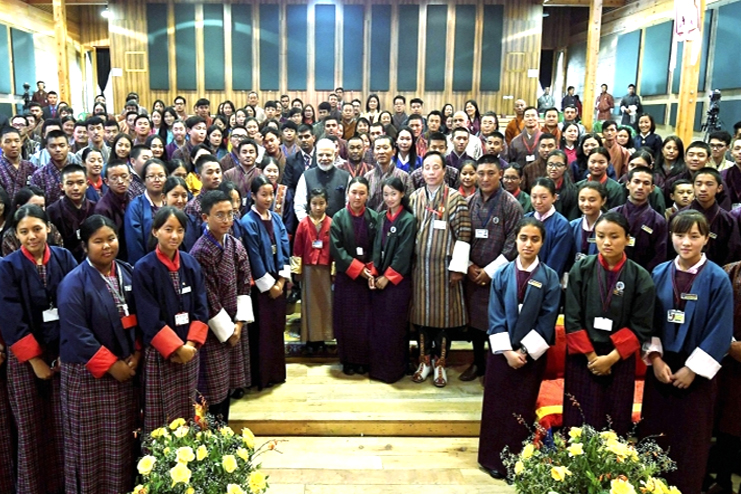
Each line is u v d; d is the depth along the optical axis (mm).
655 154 6098
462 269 3395
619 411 2580
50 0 11883
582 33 14773
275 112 7066
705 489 2879
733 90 8711
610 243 2512
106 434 2379
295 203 4246
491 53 10930
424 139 5219
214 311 2861
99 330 2348
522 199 3750
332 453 3072
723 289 2402
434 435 3250
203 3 10773
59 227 3256
